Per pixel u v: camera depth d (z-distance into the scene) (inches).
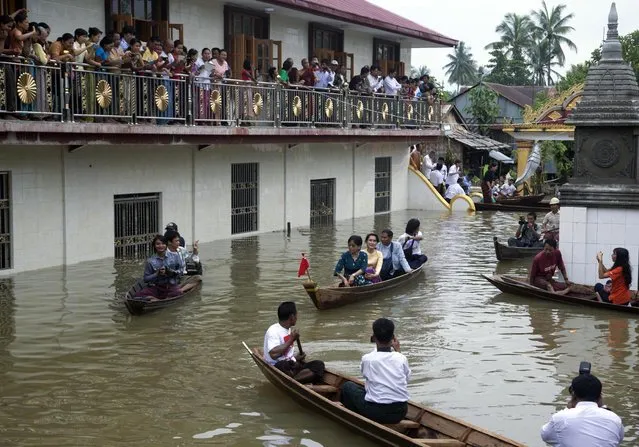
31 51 537.0
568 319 500.1
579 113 560.7
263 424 322.3
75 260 652.7
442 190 1258.6
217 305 523.5
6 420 323.3
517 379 383.2
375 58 1194.0
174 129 663.8
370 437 302.8
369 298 551.2
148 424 321.1
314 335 458.0
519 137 1327.5
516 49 2883.9
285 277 623.5
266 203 904.9
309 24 1018.7
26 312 492.7
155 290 516.1
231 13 868.0
